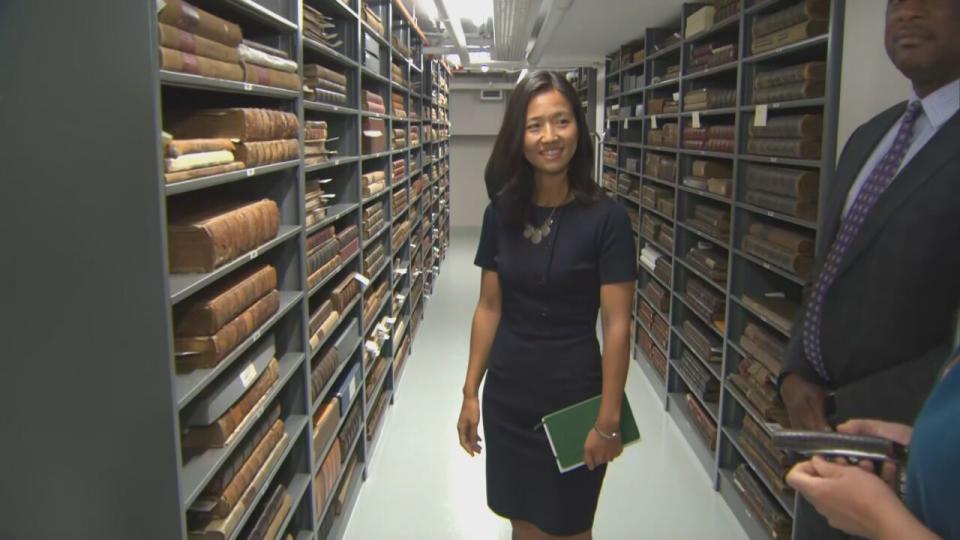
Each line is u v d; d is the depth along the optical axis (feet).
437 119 25.58
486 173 5.79
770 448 8.82
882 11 6.22
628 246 5.44
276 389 6.38
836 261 4.19
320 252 8.22
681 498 10.40
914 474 2.26
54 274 4.01
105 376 4.11
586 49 20.38
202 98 6.56
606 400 5.41
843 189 4.45
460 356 17.20
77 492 4.25
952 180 3.59
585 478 5.80
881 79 6.25
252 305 5.69
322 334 8.27
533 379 5.68
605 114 22.58
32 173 3.93
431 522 9.63
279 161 6.39
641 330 17.10
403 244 17.08
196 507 5.02
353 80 10.41
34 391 4.13
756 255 9.23
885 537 2.21
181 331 4.74
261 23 6.65
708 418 11.50
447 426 12.93
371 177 11.78
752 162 9.80
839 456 2.57
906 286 3.74
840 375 4.21
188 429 5.01
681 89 13.30
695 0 12.94
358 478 10.50
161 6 4.01
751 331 9.73
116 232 3.97
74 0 3.79
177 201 5.90
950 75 3.71
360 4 10.43
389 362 13.91
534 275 5.52
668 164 14.46
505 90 39.29
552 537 6.06
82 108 3.88
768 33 8.90
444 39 22.17
